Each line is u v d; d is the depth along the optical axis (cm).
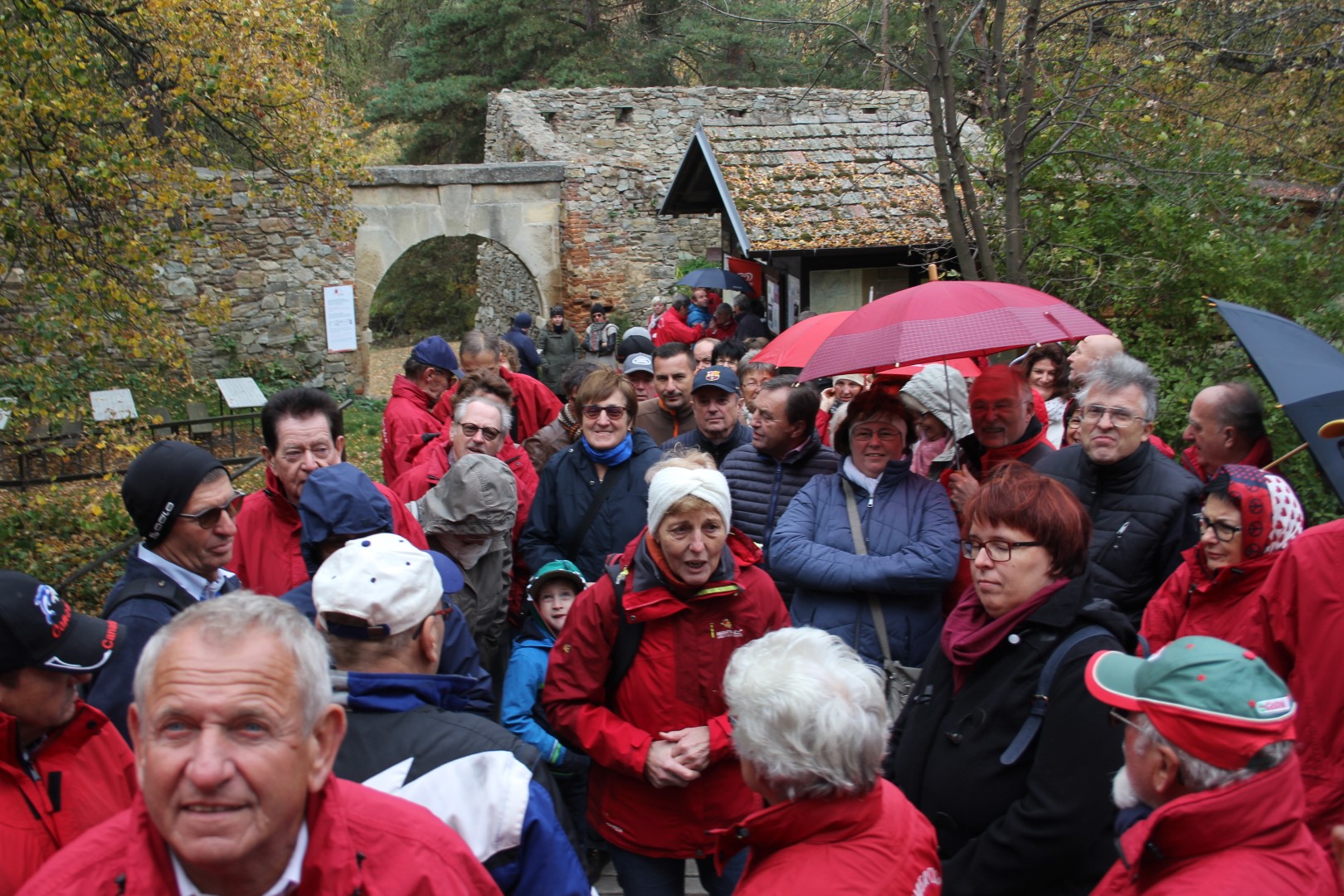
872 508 378
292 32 1036
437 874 173
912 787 267
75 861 162
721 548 306
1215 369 770
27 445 1105
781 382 449
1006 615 253
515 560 477
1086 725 235
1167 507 363
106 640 233
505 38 2488
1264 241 796
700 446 526
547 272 1911
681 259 1995
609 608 310
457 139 2716
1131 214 834
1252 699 177
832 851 199
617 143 2027
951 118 683
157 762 151
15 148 808
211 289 1617
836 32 988
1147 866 187
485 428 459
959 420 459
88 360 877
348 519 279
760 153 1139
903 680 345
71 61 793
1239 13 878
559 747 382
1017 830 237
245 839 152
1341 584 272
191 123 1038
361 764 214
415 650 236
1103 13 827
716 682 307
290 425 364
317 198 1352
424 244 2914
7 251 835
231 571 372
